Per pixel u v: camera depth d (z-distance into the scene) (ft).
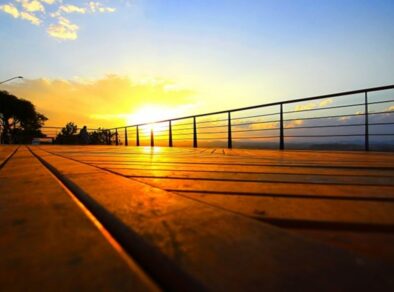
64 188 3.98
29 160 9.22
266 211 2.82
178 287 1.43
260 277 1.41
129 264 1.61
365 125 16.70
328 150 18.24
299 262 1.58
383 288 1.32
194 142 29.22
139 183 4.23
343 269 1.50
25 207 2.90
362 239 2.07
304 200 3.31
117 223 2.29
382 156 11.62
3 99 120.78
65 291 1.34
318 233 2.20
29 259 1.69
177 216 2.48
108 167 7.00
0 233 2.13
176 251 1.73
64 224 2.35
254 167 7.04
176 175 5.46
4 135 88.74
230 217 2.45
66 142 63.82
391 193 3.73
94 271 1.53
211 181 4.73
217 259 1.61
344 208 2.94
